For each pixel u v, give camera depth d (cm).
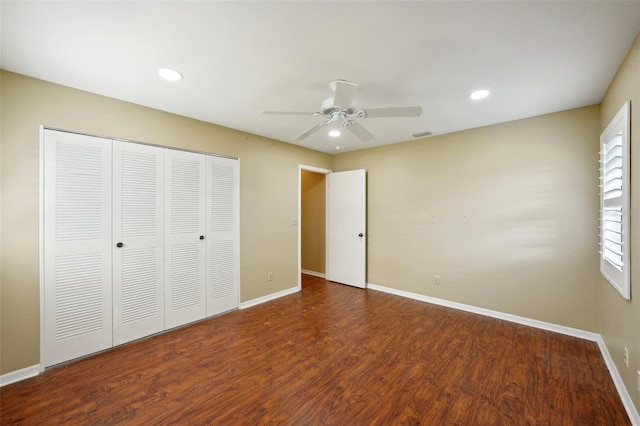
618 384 196
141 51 181
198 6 140
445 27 156
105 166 249
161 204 286
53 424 165
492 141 327
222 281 339
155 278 282
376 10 143
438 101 259
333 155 503
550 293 291
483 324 307
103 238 248
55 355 224
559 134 284
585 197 272
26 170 211
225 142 339
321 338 275
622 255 184
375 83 224
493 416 172
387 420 168
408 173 405
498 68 200
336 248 488
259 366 225
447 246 366
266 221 389
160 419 169
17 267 208
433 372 217
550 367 224
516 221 311
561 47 174
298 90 238
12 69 202
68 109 230
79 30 159
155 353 246
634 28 155
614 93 211
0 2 134
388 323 311
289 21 151
